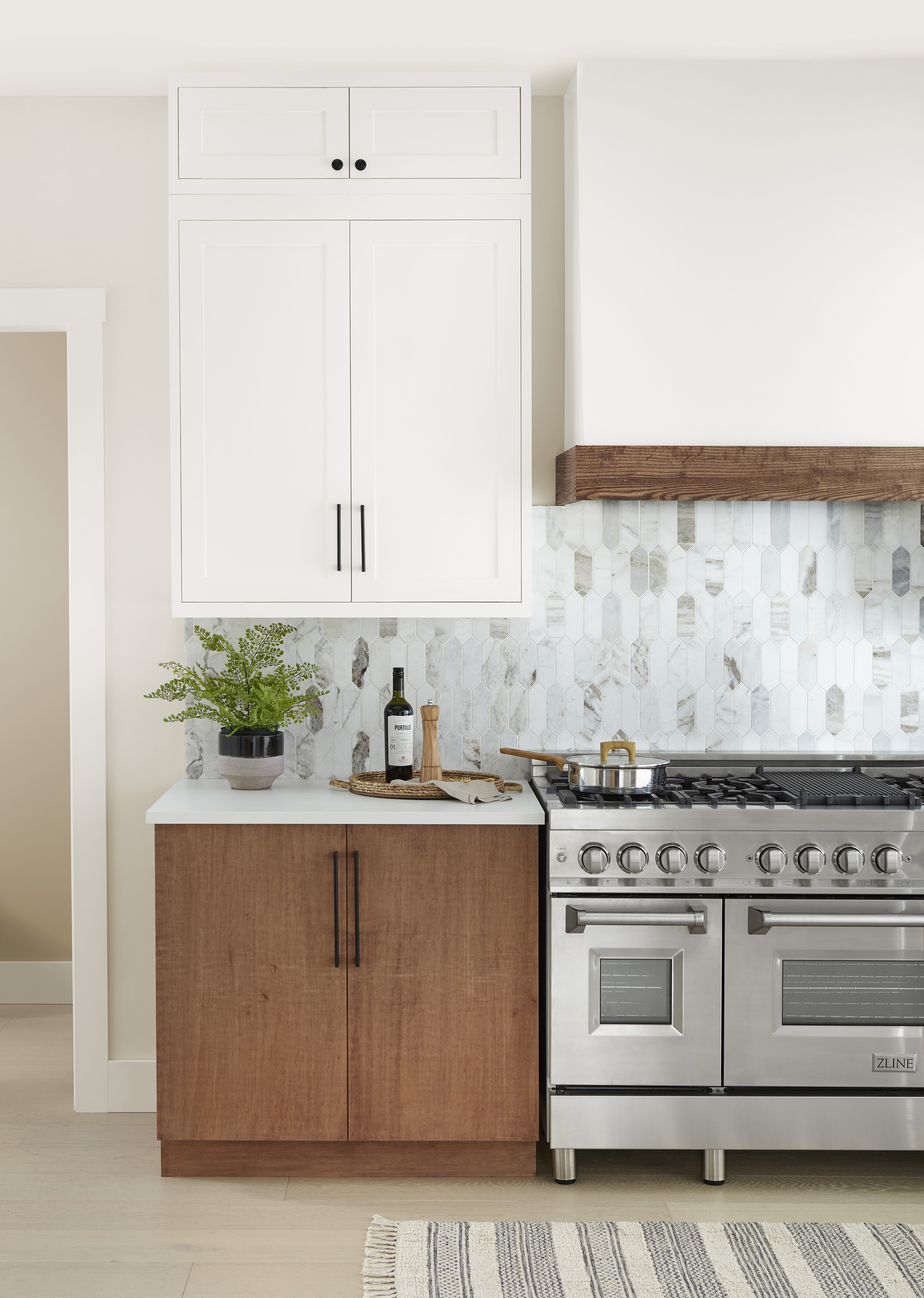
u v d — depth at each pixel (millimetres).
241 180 2848
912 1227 2521
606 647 3211
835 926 2562
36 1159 2850
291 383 2865
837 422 2818
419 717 3197
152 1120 3107
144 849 3201
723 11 2586
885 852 2600
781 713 3232
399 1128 2686
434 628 3197
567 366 3088
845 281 2818
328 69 2861
